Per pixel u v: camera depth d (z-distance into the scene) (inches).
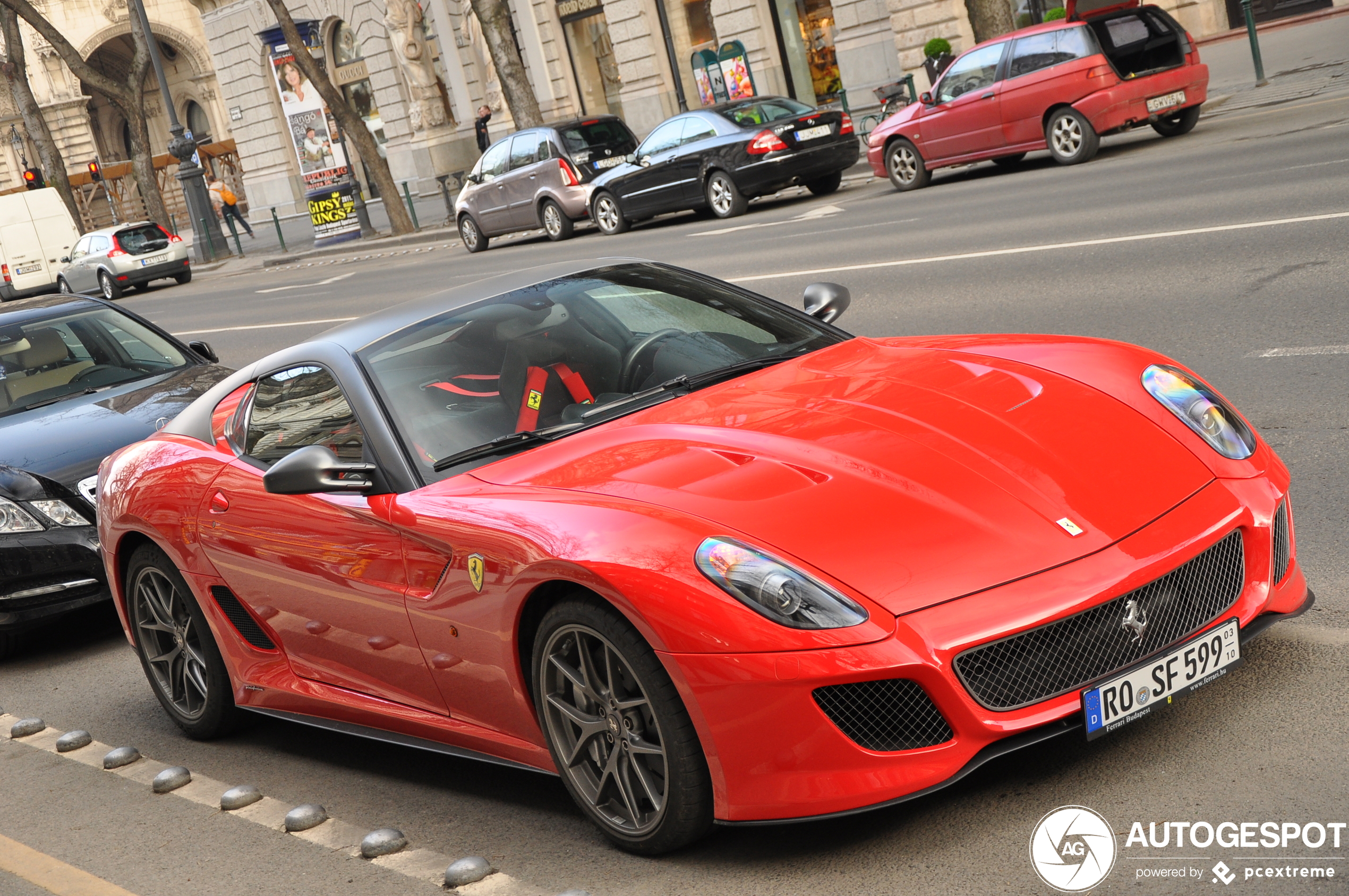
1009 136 678.5
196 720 191.3
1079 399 137.5
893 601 113.2
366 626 154.3
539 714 135.0
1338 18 932.0
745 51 1250.0
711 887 120.4
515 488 139.3
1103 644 116.8
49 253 1407.5
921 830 122.0
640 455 137.9
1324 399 236.4
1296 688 134.3
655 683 118.8
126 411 266.4
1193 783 120.7
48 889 148.4
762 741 114.0
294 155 1909.4
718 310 176.9
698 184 807.1
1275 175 487.5
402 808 153.9
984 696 113.2
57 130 2517.2
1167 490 126.1
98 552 241.3
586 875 127.6
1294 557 138.3
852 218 654.5
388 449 151.9
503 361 162.2
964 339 162.9
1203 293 335.6
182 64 2534.5
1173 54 657.0
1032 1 1020.5
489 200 952.3
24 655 255.0
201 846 152.2
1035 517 120.4
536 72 1460.4
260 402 179.6
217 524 174.6
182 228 2559.1
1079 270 397.7
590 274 181.6
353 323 177.3
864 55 1155.3
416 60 1598.2
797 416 140.0
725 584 115.0
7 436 263.0
